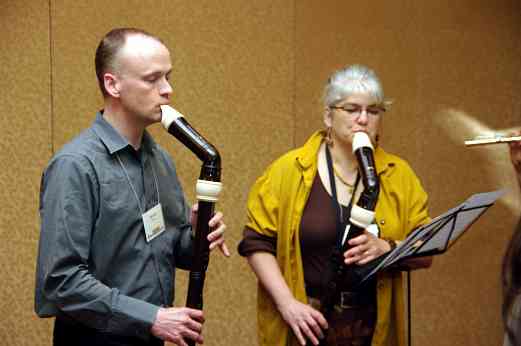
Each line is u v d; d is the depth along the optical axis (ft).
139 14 15.65
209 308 15.93
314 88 15.51
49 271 8.04
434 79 15.23
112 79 8.45
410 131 15.31
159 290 8.78
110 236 8.39
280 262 10.00
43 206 8.31
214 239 8.66
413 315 15.53
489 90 15.08
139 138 8.79
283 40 15.60
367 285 9.66
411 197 10.13
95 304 8.04
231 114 15.71
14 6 15.78
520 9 14.92
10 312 16.05
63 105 15.75
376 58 15.30
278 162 10.25
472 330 15.46
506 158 15.08
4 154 16.02
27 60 15.84
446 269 15.51
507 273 7.65
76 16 15.65
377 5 15.28
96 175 8.32
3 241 16.05
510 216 15.17
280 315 9.94
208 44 15.66
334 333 9.57
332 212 9.70
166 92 8.54
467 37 15.11
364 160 9.14
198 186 8.57
